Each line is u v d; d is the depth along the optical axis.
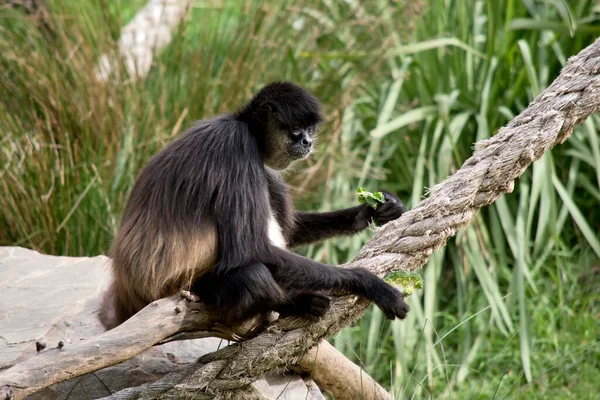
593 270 17.92
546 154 17.25
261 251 9.66
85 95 17.38
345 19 20.22
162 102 17.59
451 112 19.08
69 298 12.02
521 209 17.30
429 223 9.36
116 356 8.30
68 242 15.88
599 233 18.47
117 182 16.23
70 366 8.08
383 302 9.19
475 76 19.48
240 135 10.12
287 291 9.45
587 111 9.48
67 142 16.19
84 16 19.11
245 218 9.64
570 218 18.72
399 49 18.77
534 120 9.48
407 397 14.61
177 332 9.32
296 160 11.05
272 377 10.70
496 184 9.43
